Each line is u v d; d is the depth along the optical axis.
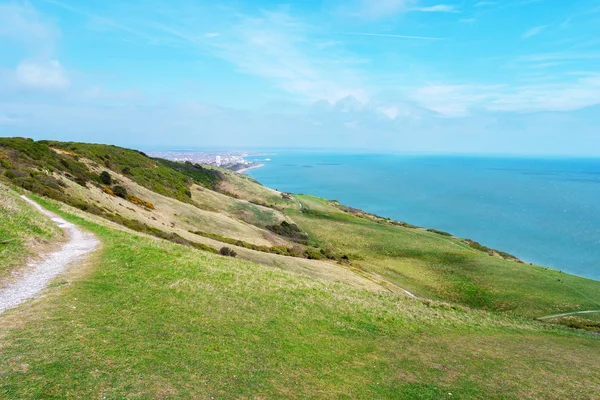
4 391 8.19
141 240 27.80
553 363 18.28
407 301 29.92
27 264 18.06
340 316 20.61
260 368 12.37
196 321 15.16
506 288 57.38
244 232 73.62
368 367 14.47
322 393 11.57
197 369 11.27
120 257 21.70
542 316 46.22
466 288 57.22
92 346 11.16
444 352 17.75
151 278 19.25
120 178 73.69
